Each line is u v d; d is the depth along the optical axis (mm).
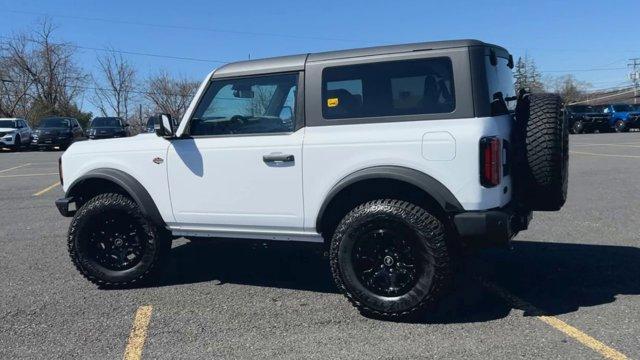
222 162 4738
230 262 6004
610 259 5707
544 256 5887
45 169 17266
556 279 5121
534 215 8039
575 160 15898
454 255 4176
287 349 3812
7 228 8086
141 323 4328
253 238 4816
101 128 28250
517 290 4859
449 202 4023
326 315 4414
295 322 4285
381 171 4145
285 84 4613
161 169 4977
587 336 3865
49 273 5754
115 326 4281
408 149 4117
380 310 4203
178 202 4945
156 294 5020
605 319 4152
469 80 4062
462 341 3854
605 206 8555
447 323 4188
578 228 7141
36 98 48094
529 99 4453
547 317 4234
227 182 4742
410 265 4156
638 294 4664
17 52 47281
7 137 27984
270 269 5715
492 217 3957
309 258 6078
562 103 4445
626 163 14586
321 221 4457
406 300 4133
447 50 4141
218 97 4840
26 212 9391
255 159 4613
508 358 3576
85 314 4547
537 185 4293
